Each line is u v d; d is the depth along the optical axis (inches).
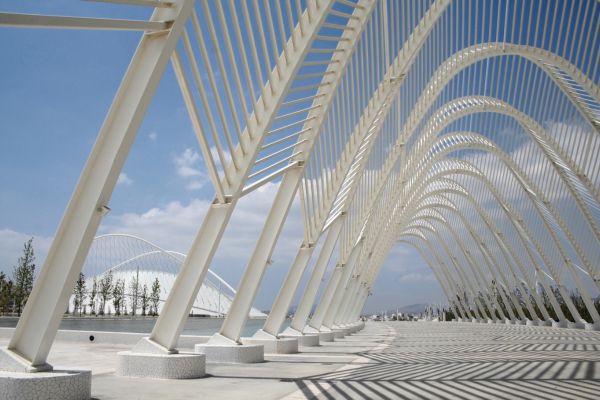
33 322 247.6
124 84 246.7
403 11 638.5
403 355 592.7
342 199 770.2
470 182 1804.9
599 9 872.9
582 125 1113.4
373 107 671.1
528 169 1398.9
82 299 2586.1
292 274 629.3
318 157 621.0
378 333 1304.1
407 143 1015.6
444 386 330.0
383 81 665.0
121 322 1843.0
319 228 642.2
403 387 323.6
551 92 1135.6
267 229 506.3
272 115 389.7
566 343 818.2
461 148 1443.2
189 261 370.9
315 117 511.8
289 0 393.4
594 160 1097.4
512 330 1423.5
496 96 1197.7
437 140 1328.7
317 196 637.9
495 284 2102.6
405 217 1691.7
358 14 493.0
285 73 398.6
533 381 357.4
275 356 565.6
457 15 872.9
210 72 334.3
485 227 1927.9
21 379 225.8
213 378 361.7
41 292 247.3
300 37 402.6
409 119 909.2
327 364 477.4
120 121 246.4
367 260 1318.9
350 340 959.0
